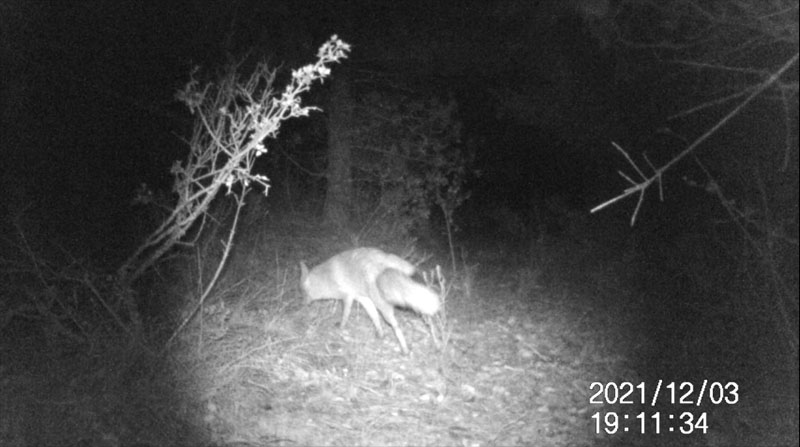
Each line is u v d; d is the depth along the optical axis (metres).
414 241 15.20
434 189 15.61
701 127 12.07
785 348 10.70
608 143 13.70
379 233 14.97
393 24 14.47
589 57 13.06
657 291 13.76
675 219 14.77
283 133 16.73
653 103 12.45
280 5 13.70
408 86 16.19
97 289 9.78
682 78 11.02
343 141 15.45
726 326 11.85
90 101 15.85
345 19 14.47
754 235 11.51
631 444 8.85
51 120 15.35
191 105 9.09
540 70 13.61
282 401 9.22
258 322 10.80
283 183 16.67
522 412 9.60
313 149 17.31
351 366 10.38
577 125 13.59
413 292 10.50
